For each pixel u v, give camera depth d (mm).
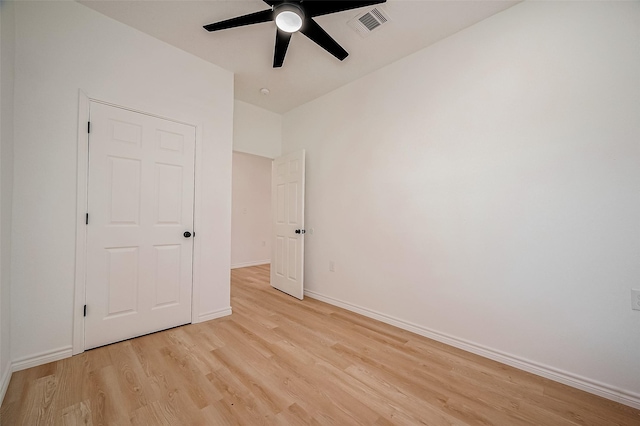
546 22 1750
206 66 2570
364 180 2822
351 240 2939
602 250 1560
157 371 1704
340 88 3090
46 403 1395
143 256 2195
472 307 2035
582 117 1624
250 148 3580
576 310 1630
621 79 1517
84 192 1916
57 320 1811
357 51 2410
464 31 2113
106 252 2020
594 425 1333
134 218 2148
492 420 1351
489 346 1947
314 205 3402
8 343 1591
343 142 3049
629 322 1482
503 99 1914
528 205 1802
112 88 2043
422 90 2361
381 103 2676
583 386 1589
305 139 3531
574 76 1651
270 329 2391
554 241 1706
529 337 1785
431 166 2289
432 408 1428
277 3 1635
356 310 2857
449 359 1925
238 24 1840
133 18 2045
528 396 1535
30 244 1713
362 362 1867
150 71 2230
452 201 2156
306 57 2508
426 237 2311
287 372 1728
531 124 1797
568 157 1664
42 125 1755
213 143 2609
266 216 5918
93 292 1960
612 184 1535
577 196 1635
